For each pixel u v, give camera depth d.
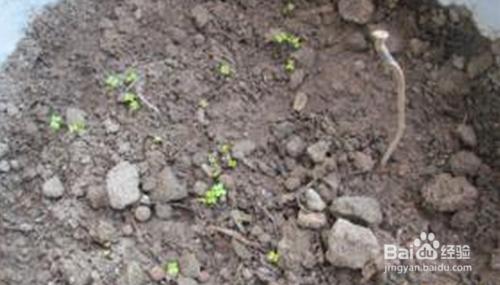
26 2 0.74
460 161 0.68
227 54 0.72
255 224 0.66
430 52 0.72
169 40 0.73
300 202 0.66
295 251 0.64
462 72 0.71
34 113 0.70
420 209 0.67
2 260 0.65
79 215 0.66
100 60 0.72
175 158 0.68
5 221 0.67
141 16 0.74
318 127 0.69
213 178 0.67
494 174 0.68
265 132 0.69
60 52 0.73
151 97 0.70
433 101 0.70
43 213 0.67
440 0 0.72
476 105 0.70
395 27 0.73
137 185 0.66
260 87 0.71
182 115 0.70
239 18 0.74
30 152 0.69
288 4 0.74
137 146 0.68
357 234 0.63
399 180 0.68
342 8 0.73
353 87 0.70
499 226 0.66
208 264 0.65
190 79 0.71
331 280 0.64
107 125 0.69
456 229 0.66
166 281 0.64
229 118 0.70
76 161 0.68
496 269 0.65
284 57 0.72
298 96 0.70
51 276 0.64
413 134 0.69
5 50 0.72
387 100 0.70
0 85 0.71
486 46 0.71
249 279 0.64
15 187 0.68
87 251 0.65
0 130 0.70
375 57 0.72
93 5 0.75
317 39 0.73
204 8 0.74
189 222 0.66
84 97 0.71
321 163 0.67
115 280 0.64
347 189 0.67
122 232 0.66
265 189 0.67
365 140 0.68
